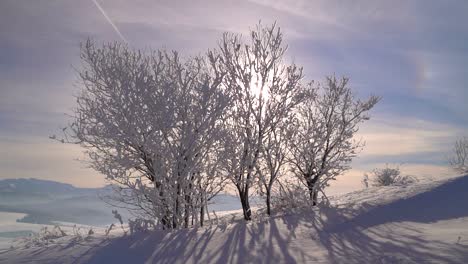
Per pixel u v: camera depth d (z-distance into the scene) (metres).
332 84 13.34
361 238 6.04
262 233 7.12
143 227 8.37
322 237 6.41
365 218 7.50
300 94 11.40
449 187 9.18
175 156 9.41
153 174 9.53
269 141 10.98
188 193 9.45
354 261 4.82
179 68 10.00
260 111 10.85
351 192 13.73
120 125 9.34
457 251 4.64
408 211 7.70
